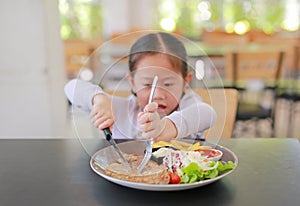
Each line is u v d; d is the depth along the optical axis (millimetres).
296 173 837
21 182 797
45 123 2162
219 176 750
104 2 4969
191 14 5234
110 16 5055
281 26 5117
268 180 795
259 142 1085
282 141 1096
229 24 5223
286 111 3559
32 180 807
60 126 2143
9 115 2107
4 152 1006
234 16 5188
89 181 797
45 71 2119
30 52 2064
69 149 1026
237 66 2598
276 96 2988
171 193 729
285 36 4520
